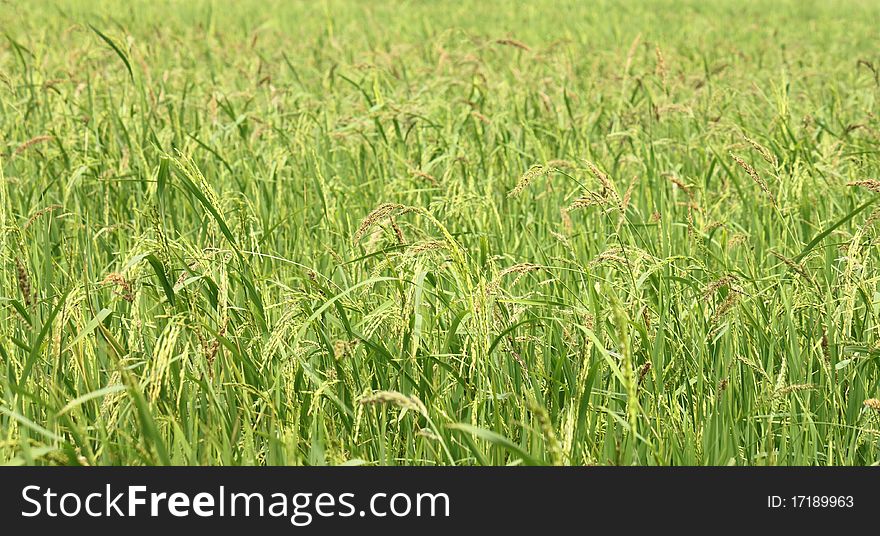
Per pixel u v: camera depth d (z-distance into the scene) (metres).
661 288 7.13
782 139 12.05
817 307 6.90
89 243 8.31
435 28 29.27
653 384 6.22
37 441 5.92
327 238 9.02
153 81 15.73
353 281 7.60
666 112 12.46
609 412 5.73
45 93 13.40
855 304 7.30
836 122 14.73
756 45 26.83
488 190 9.02
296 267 8.17
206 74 17.67
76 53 14.95
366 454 5.98
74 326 6.75
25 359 6.53
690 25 32.59
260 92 15.70
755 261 8.33
